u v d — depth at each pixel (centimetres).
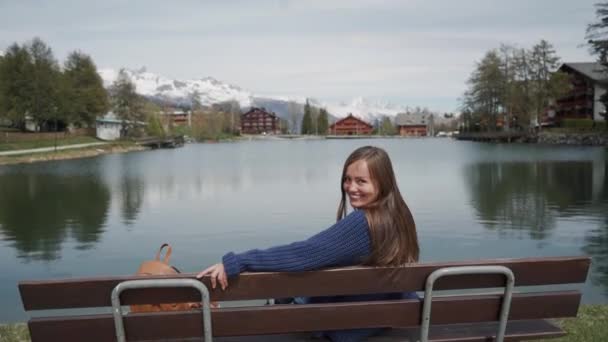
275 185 2186
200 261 953
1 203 1825
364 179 256
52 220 1416
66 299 229
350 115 18875
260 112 18750
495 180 2214
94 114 7931
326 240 238
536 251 962
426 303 246
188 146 9069
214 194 1919
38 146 6388
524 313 263
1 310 669
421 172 2666
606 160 3225
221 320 240
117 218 1423
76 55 7988
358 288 245
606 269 811
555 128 7125
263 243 1093
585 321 459
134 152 6650
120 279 228
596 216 1294
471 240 1057
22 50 6644
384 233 244
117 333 231
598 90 7288
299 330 246
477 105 8406
